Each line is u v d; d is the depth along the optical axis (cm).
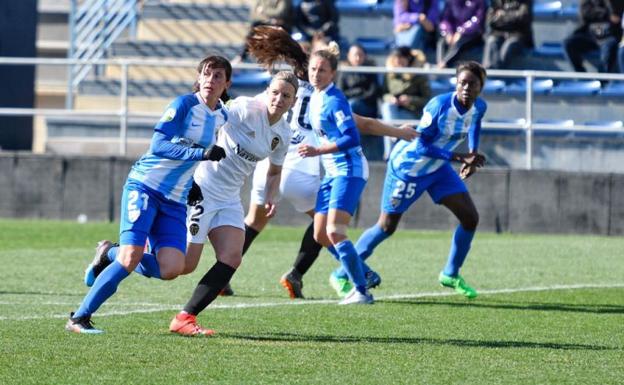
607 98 4981
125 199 2077
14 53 5462
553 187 4422
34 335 2086
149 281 2973
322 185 2664
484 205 4456
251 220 2748
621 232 4397
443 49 5247
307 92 2750
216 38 6097
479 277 3183
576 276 3222
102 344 2003
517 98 5009
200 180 2192
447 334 2211
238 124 2191
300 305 2584
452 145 2794
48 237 4031
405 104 4469
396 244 3944
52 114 4634
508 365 1900
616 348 2081
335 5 5375
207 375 1766
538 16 5606
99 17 6234
